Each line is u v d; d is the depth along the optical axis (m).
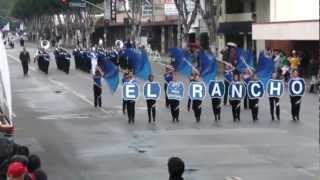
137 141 21.89
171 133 23.44
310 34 43.59
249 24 57.78
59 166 18.19
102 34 111.94
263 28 50.66
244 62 30.03
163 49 85.81
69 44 114.06
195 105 25.97
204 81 29.91
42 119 27.56
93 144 21.48
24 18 163.88
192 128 24.56
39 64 53.62
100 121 26.69
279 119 26.47
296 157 18.95
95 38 112.06
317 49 42.78
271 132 23.42
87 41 99.88
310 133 23.08
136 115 28.23
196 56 40.84
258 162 18.31
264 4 54.97
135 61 38.12
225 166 17.83
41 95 36.91
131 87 25.84
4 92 15.59
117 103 32.59
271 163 18.19
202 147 20.66
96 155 19.66
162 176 16.73
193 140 21.94
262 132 23.45
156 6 84.69
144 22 85.56
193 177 16.48
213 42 56.16
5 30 128.62
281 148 20.34
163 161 18.61
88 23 100.75
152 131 23.94
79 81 45.66
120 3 97.00
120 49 51.75
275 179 16.25
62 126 25.53
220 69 42.50
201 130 24.06
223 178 16.41
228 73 30.98
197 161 18.48
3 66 15.59
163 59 71.06
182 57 36.59
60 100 34.44
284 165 17.92
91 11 100.81
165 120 26.62
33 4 126.62
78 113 29.30
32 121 27.05
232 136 22.64
